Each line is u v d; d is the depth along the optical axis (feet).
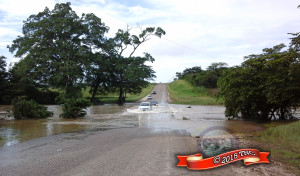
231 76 75.31
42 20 186.60
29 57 180.96
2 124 63.00
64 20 183.73
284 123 63.67
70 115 80.48
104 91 258.37
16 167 22.85
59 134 45.16
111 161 24.25
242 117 78.33
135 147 31.45
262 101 71.82
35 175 20.27
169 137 40.04
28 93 202.18
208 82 346.33
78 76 197.26
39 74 194.18
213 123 63.87
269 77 66.18
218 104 173.47
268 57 70.59
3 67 188.65
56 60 202.08
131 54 243.19
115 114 95.66
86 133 45.98
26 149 31.63
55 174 20.43
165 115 89.86
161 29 232.94
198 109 127.34
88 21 214.90
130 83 245.04
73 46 195.21
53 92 220.23
